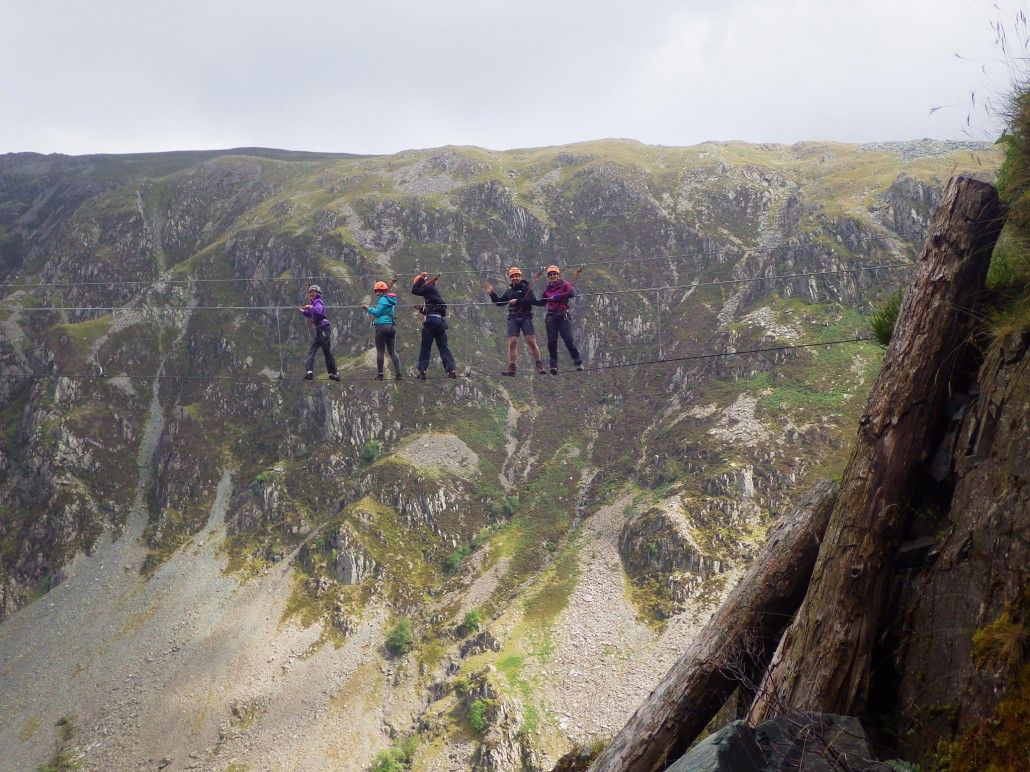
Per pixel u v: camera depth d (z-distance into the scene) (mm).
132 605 125312
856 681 8297
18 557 140375
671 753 9461
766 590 9914
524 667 98812
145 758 94312
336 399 157750
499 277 194250
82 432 161125
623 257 192250
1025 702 6312
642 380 162750
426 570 126875
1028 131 9727
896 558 8906
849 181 182625
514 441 159375
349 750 92562
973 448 8500
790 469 119250
